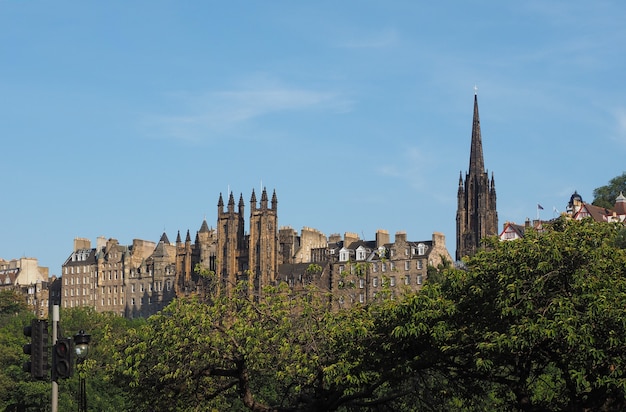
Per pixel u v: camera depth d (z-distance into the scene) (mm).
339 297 76875
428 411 72500
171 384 74688
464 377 70250
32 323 54031
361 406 72125
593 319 62438
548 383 72500
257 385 80188
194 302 75062
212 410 75500
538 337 61906
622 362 62094
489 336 64125
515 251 66688
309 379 68625
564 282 65438
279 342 70875
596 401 64812
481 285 68562
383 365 69375
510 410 69438
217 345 71562
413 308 67375
